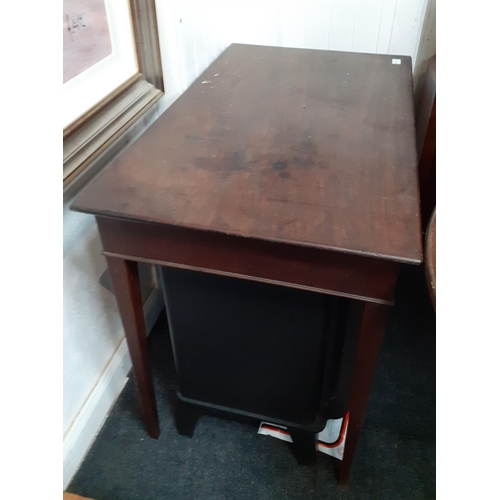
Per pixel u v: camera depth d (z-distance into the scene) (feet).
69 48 2.43
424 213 4.74
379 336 2.35
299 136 2.72
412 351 4.31
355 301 2.69
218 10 4.15
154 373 4.14
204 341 2.92
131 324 2.80
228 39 4.49
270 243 2.09
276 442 3.61
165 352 4.33
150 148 2.61
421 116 4.74
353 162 2.47
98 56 2.69
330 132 2.76
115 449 3.56
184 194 2.24
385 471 3.43
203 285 2.59
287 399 3.08
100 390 3.62
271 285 2.46
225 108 3.06
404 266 5.19
